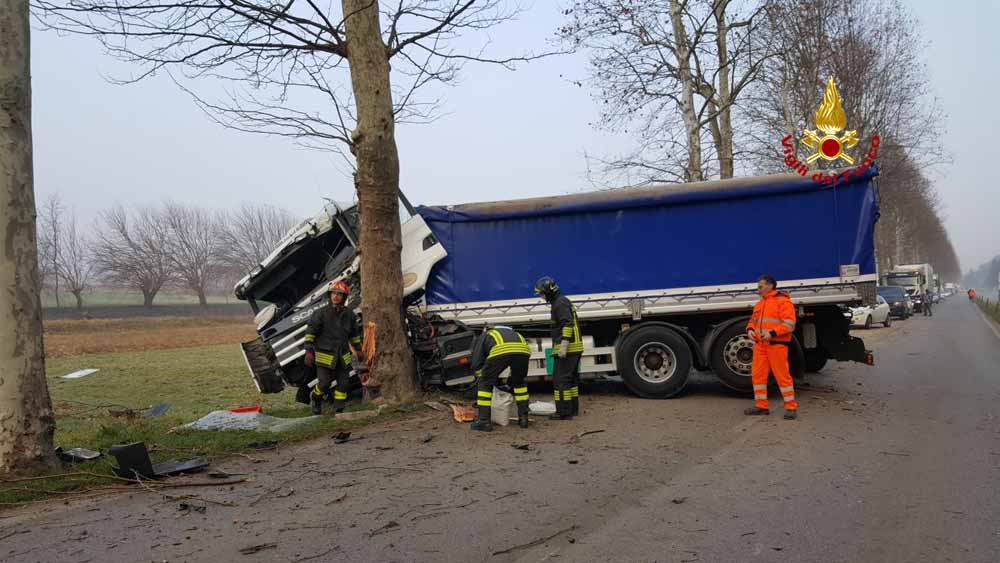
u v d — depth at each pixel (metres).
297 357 10.52
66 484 6.18
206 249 71.25
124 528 5.07
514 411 8.84
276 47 9.62
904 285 45.03
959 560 4.15
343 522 5.08
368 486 6.07
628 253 10.80
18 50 6.52
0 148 6.39
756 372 9.03
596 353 10.88
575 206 10.84
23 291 6.52
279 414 9.99
